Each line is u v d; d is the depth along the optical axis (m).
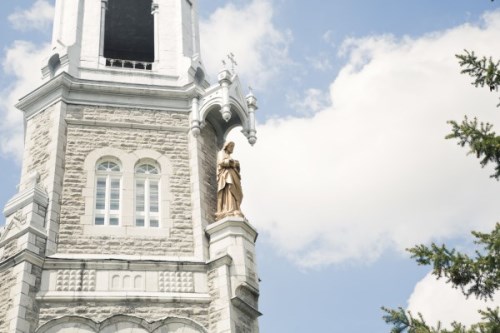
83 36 25.81
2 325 18.00
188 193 22.25
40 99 23.95
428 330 12.07
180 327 18.84
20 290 18.20
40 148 22.55
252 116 25.03
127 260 19.66
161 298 19.17
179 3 28.14
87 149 22.39
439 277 12.56
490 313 11.99
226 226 20.91
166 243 20.83
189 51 26.75
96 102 23.67
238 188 22.33
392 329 12.60
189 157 23.16
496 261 12.14
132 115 23.69
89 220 20.77
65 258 19.39
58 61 24.95
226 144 23.11
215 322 19.08
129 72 25.06
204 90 25.12
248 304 19.72
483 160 12.71
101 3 27.19
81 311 18.52
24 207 20.28
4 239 19.89
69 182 21.44
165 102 24.34
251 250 20.91
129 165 22.36
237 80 24.97
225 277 19.67
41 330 17.92
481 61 12.95
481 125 12.77
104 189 21.80
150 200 21.92
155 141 23.25
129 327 18.48
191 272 20.03
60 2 27.45
